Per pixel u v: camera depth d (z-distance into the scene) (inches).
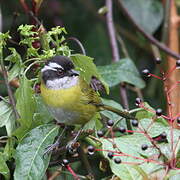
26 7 465.7
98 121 408.5
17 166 346.9
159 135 358.9
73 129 425.4
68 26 650.8
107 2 572.1
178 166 324.8
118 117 410.3
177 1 647.1
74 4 660.1
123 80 466.9
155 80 608.7
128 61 479.8
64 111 392.2
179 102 522.0
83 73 388.2
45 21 644.1
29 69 391.2
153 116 370.9
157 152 335.9
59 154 372.8
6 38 362.0
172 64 574.6
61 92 386.6
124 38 656.4
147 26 613.9
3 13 618.8
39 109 390.3
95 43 636.7
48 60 379.6
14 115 374.3
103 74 468.8
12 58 366.0
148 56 649.0
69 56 381.1
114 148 326.0
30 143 358.0
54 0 647.8
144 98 603.5
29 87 354.0
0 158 345.7
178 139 329.1
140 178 319.0
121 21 678.5
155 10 617.9
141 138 351.9
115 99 567.5
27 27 354.6
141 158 315.9
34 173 346.0
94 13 656.4
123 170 322.3
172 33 598.2
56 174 398.0
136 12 617.3
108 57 629.3
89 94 398.9
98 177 483.5
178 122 326.0
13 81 424.5
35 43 386.6
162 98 567.2
